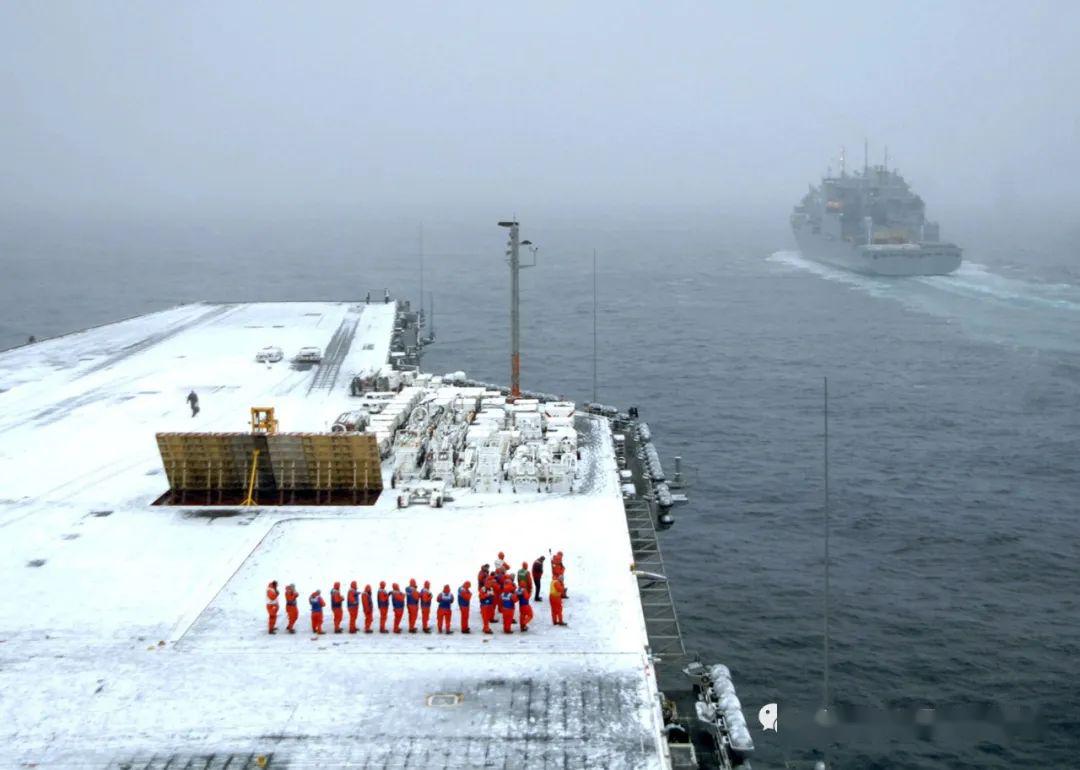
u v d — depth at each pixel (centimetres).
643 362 13038
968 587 6150
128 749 2764
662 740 2806
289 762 2698
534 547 4284
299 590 3862
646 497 5347
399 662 3278
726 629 5606
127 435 6191
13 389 7556
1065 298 18362
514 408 6328
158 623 3578
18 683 3131
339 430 5444
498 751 2750
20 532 4525
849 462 8681
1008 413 10288
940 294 19288
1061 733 4569
